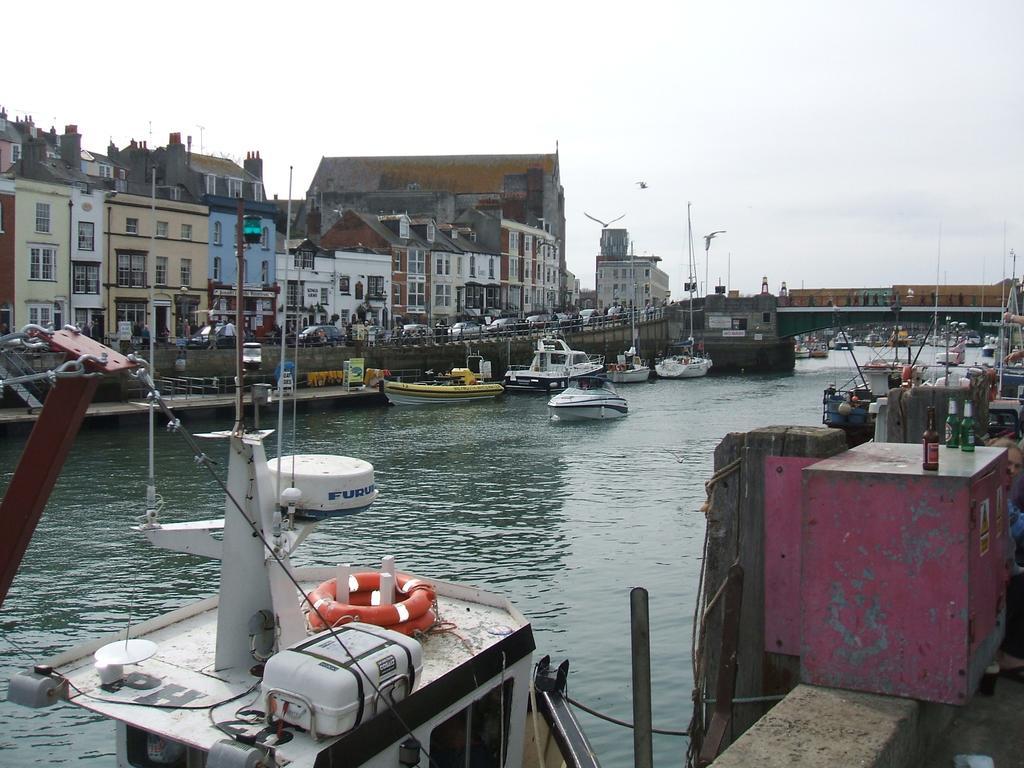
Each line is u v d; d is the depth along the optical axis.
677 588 20.12
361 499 8.93
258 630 8.44
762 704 6.04
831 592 4.86
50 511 26.72
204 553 8.71
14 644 17.06
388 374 60.69
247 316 63.56
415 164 128.38
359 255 79.44
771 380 82.62
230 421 45.53
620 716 14.10
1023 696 5.41
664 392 70.12
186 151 70.06
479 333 74.44
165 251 59.25
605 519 26.56
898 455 5.41
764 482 6.00
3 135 65.88
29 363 21.34
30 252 51.78
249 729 7.32
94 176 60.84
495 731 9.02
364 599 9.56
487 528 25.45
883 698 4.72
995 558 5.18
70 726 13.89
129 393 45.69
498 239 106.56
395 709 7.36
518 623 9.50
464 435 44.44
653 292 174.12
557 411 50.91
